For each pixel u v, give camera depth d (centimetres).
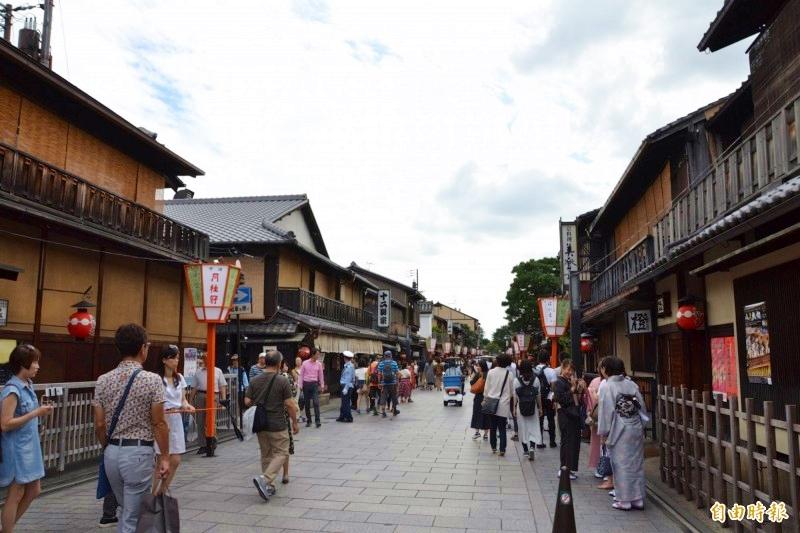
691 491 705
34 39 1492
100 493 609
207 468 946
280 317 2252
